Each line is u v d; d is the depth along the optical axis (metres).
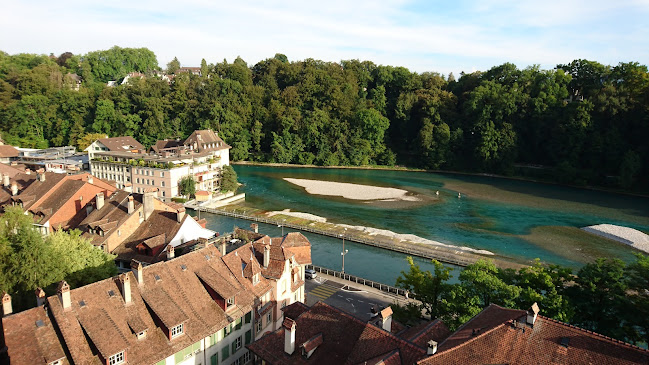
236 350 42.69
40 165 131.25
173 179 121.56
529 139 178.50
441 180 166.00
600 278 46.06
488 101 179.38
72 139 193.88
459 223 108.88
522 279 47.84
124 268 60.59
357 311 59.91
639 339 43.09
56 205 73.19
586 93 172.00
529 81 179.62
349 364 30.17
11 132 198.88
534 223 109.38
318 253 87.38
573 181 156.00
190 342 36.66
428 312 49.69
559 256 86.81
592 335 26.08
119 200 69.12
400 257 85.88
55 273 42.84
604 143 152.75
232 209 119.19
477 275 44.81
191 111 193.75
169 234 62.28
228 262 46.09
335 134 195.25
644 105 149.50
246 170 183.38
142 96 199.38
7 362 29.14
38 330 30.95
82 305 33.56
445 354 26.86
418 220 111.00
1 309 34.41
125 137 162.12
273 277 48.41
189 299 39.84
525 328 27.72
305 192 141.88
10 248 41.38
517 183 160.62
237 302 42.72
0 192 83.31
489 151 174.00
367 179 166.12
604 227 103.44
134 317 35.47
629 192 144.12
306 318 35.69
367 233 98.69
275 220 107.88
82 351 31.45
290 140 197.12
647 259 48.69
